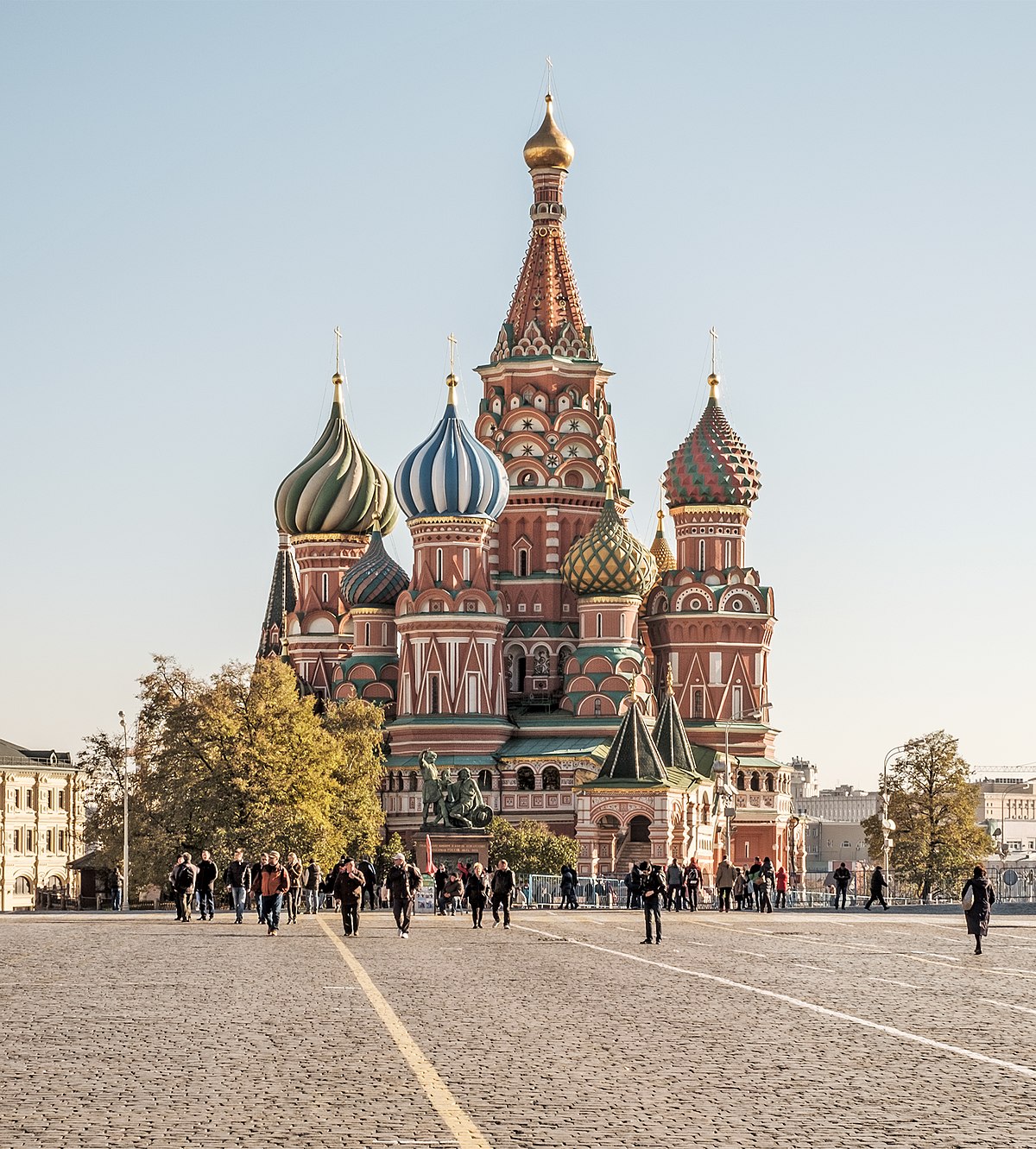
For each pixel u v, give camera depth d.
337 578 181.12
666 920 81.00
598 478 176.25
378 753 164.38
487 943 59.47
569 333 178.12
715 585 176.50
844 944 58.97
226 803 120.69
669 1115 21.31
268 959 49.84
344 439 182.88
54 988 38.72
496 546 174.50
